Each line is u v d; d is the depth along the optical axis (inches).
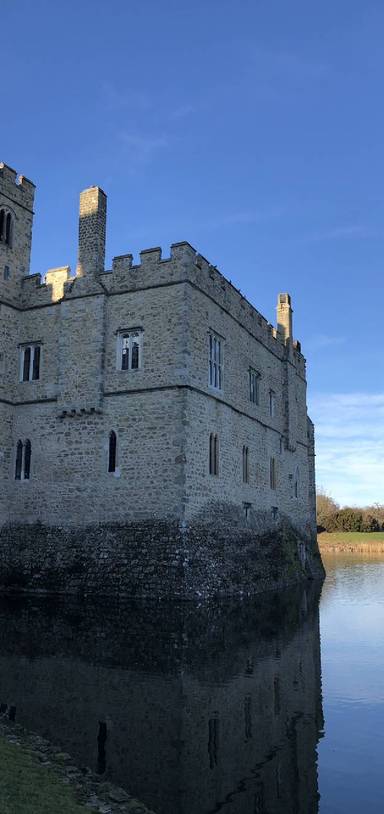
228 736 409.7
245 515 1222.3
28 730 402.6
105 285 1088.8
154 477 983.0
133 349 1050.7
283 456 1531.7
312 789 338.6
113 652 605.9
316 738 413.1
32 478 1099.3
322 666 593.6
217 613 870.4
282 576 1307.8
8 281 1157.7
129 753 377.1
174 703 465.1
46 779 316.5
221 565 1028.5
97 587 967.0
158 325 1030.4
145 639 666.8
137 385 1027.3
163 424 994.7
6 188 1175.0
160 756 375.2
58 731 406.0
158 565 934.4
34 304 1161.4
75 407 1066.7
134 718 433.7
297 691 511.2
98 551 992.9
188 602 900.0
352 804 322.3
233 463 1179.9
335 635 753.6
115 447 1031.0
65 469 1068.5
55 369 1115.9
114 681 513.3
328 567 1941.4
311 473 1817.2
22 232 1203.9
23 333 1165.1
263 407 1403.8
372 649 673.0
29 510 1090.7
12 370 1152.8
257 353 1385.3
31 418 1123.3
